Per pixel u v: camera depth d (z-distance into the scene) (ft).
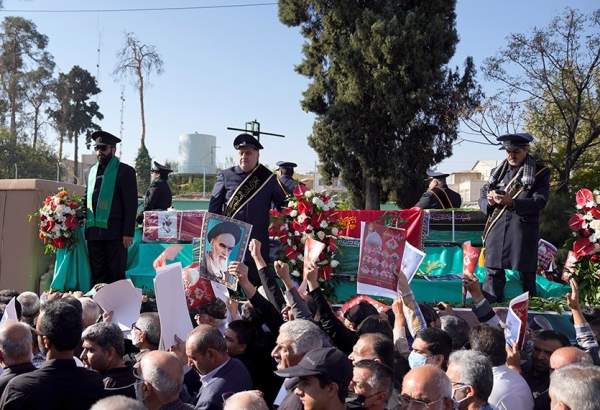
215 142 128.16
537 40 61.46
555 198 42.37
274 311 15.37
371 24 69.51
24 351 12.42
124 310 17.76
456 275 26.86
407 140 71.72
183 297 14.80
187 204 59.77
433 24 68.74
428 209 30.27
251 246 16.35
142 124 136.98
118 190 25.30
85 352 13.12
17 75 144.36
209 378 12.86
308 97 75.51
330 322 15.02
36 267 28.35
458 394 11.19
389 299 24.80
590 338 16.44
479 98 70.95
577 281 22.08
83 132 157.48
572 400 9.45
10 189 28.02
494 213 22.62
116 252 25.39
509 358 13.98
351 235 26.86
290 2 74.69
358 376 10.52
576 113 60.70
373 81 69.92
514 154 22.18
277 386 15.34
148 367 10.94
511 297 25.12
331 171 76.33
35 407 10.85
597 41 61.05
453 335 15.70
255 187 22.08
